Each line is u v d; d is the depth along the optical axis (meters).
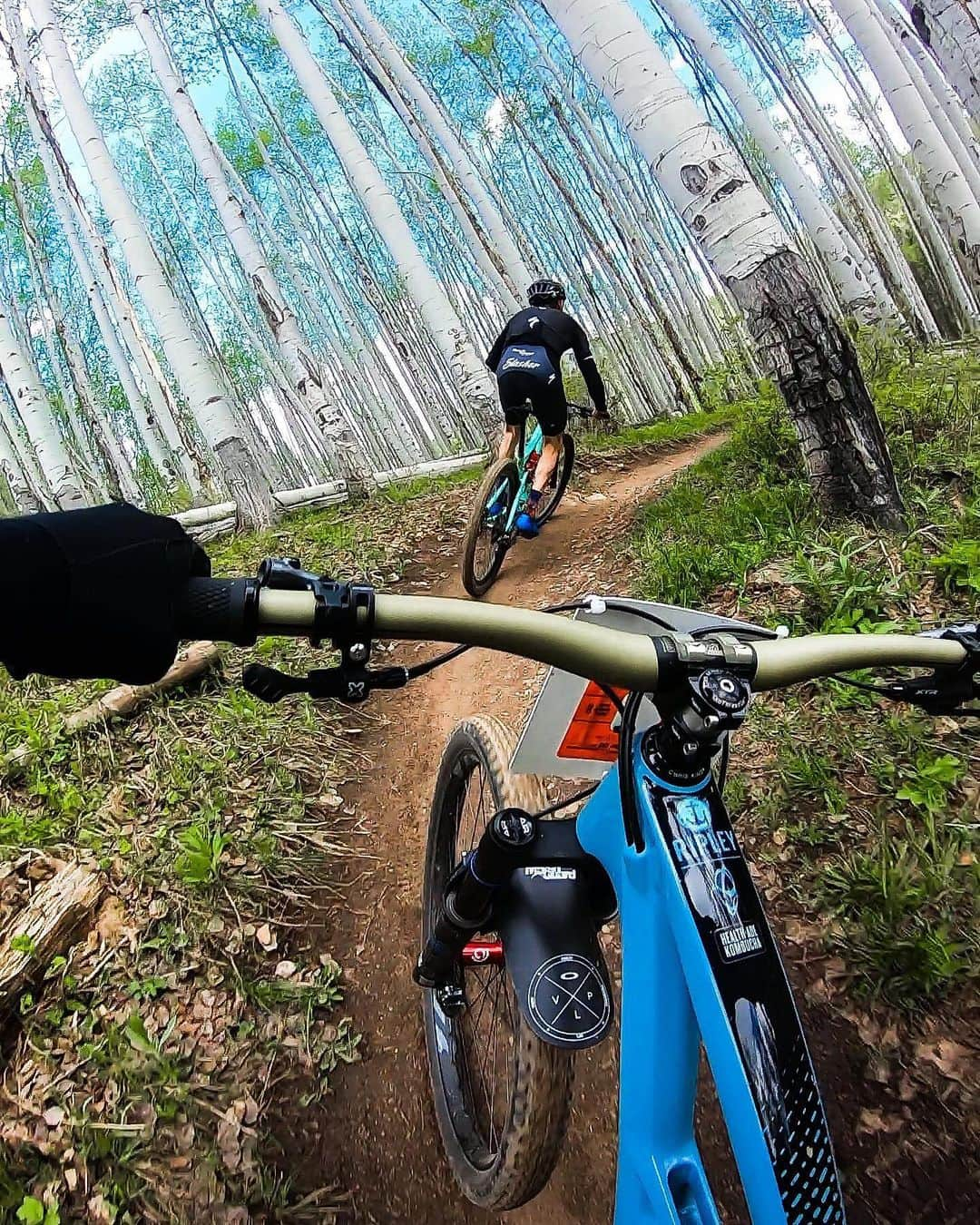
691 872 1.08
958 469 4.08
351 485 8.48
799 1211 0.88
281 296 9.09
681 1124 1.14
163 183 19.06
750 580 3.92
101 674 0.80
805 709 3.15
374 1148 2.22
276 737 3.69
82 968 2.63
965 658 1.25
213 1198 2.09
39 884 2.95
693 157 3.94
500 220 13.48
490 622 0.99
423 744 3.80
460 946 1.70
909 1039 2.16
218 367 20.17
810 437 3.94
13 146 15.46
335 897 2.97
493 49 18.53
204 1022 2.52
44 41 7.99
